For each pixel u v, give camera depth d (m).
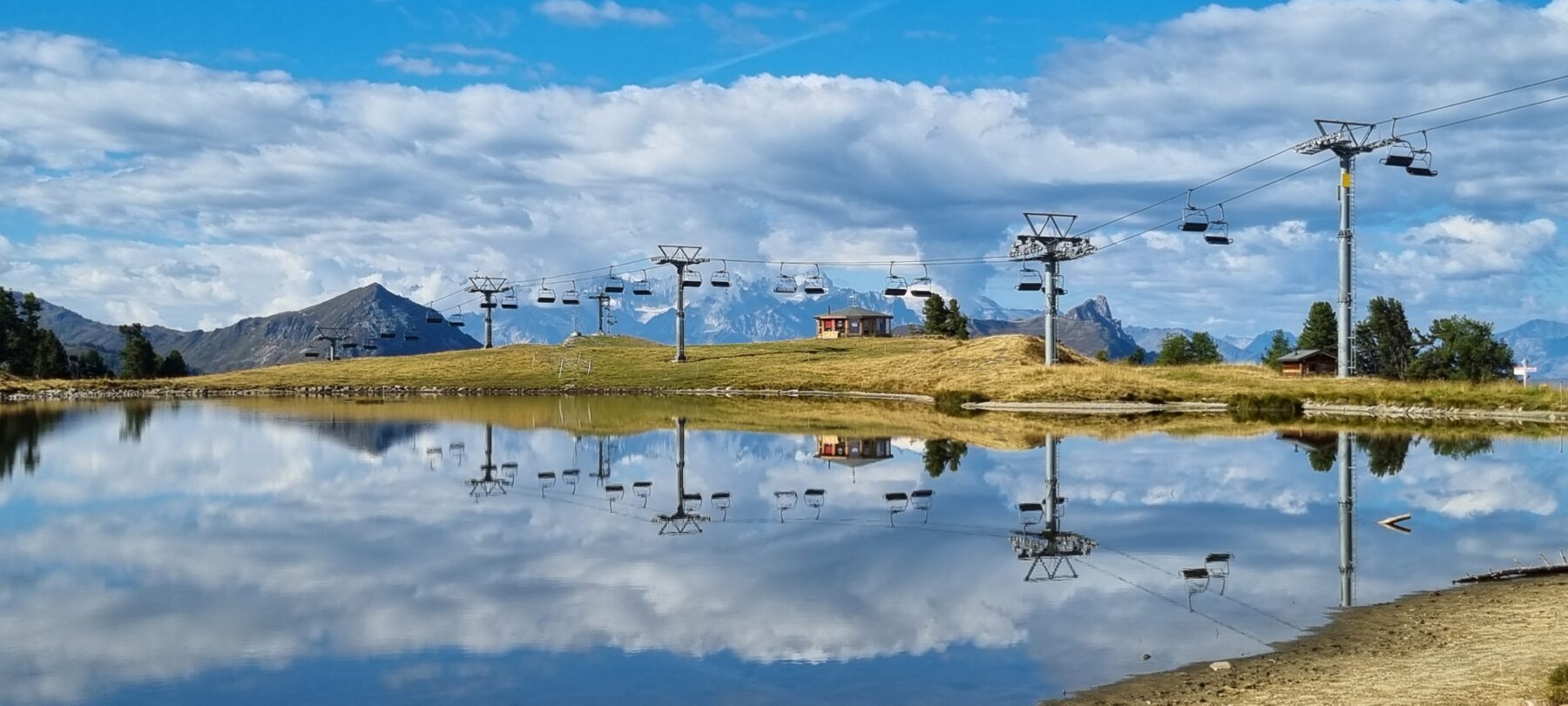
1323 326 182.62
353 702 19.30
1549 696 15.27
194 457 64.00
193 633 24.09
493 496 46.91
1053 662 20.47
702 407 115.44
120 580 29.80
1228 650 20.66
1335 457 57.31
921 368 148.25
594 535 36.97
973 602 26.16
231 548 34.72
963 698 18.52
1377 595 25.09
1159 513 39.88
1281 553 31.53
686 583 28.86
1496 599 23.81
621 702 18.98
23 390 154.75
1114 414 98.12
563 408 115.75
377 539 36.44
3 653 22.62
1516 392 88.44
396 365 195.88
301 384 171.00
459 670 21.03
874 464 57.44
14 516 41.88
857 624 24.09
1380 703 15.98
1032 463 56.59
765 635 23.28
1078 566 30.41
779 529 37.84
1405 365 169.75
